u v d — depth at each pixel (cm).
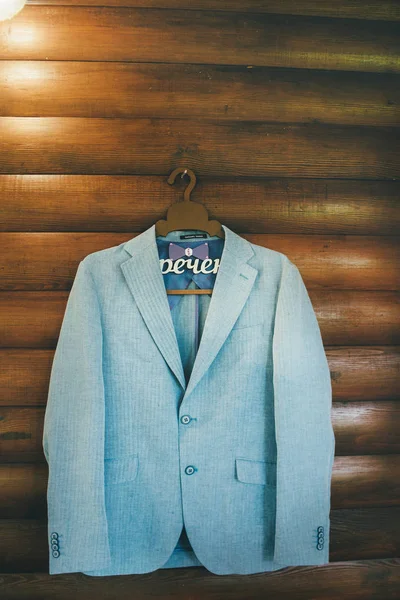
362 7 175
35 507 161
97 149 166
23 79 165
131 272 151
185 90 169
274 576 166
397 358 172
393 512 170
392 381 171
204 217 158
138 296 149
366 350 171
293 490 140
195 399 146
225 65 171
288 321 147
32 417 163
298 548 139
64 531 135
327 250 172
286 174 171
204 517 143
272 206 170
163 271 155
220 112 170
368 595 168
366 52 175
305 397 145
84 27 167
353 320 171
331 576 168
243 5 172
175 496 144
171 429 145
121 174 167
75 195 166
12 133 165
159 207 167
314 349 149
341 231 173
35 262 164
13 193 164
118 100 167
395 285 174
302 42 173
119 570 142
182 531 152
